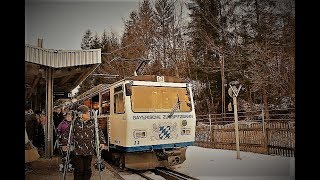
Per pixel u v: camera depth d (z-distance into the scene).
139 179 6.94
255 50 11.84
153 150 7.46
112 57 10.67
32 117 9.47
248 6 11.83
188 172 7.44
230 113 12.54
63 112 9.91
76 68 8.92
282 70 11.46
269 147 9.48
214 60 12.73
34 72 9.22
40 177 6.46
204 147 11.73
